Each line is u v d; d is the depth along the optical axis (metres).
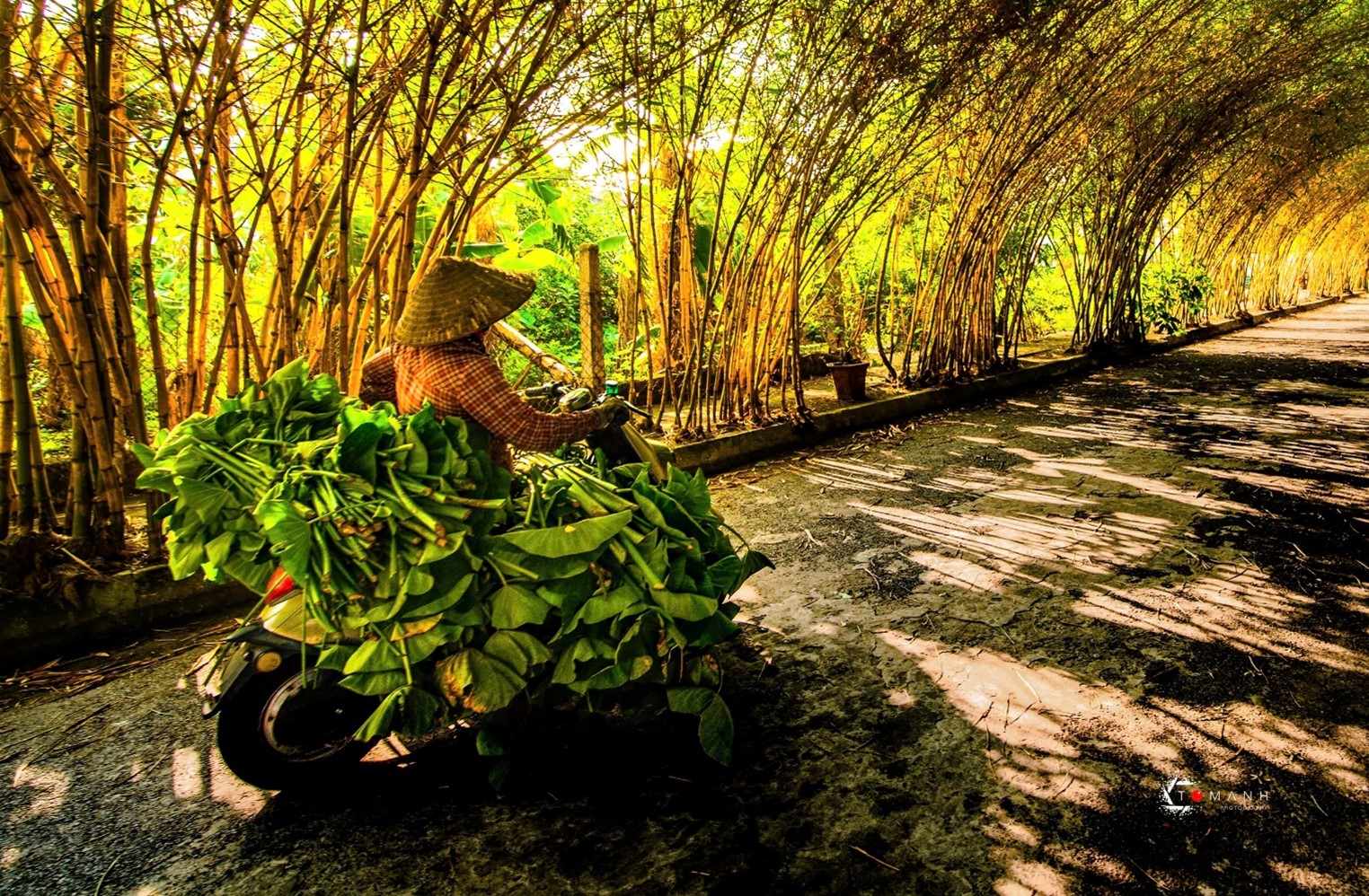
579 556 1.93
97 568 3.17
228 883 1.87
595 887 1.81
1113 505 4.22
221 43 2.71
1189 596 3.09
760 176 5.30
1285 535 3.66
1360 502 4.07
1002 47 6.14
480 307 1.94
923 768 2.15
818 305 8.98
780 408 6.48
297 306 3.27
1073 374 9.14
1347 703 2.33
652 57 4.12
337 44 3.07
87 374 3.02
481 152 3.59
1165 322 11.09
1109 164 8.77
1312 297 21.55
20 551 3.00
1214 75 8.20
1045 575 3.37
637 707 2.14
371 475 1.74
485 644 1.93
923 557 3.65
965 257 7.56
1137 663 2.62
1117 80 7.35
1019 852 1.84
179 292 6.14
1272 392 7.42
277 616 1.95
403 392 2.08
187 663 2.95
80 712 2.62
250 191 4.07
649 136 4.78
